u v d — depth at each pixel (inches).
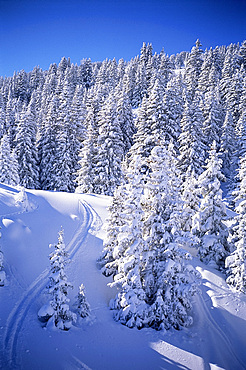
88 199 984.3
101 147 1192.8
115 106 1268.5
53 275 390.6
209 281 561.0
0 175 1215.6
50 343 349.1
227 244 629.9
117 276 468.4
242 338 420.2
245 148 1396.4
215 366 357.7
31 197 829.8
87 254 633.0
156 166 490.0
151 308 430.3
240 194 601.3
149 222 488.7
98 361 335.9
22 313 401.7
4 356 314.7
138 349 371.6
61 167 1398.9
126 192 570.3
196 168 1307.8
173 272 432.1
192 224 657.6
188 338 411.2
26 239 593.6
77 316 424.8
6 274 482.0
